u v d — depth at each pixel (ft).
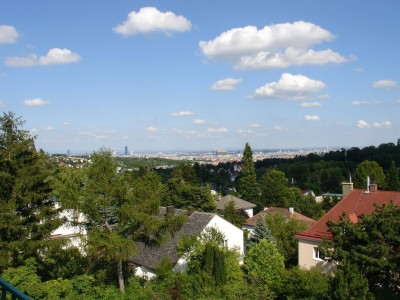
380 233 58.44
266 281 76.89
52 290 60.90
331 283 55.26
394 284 59.36
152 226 74.54
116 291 74.33
